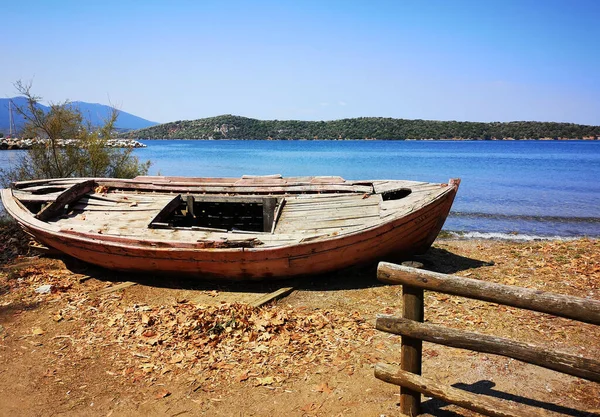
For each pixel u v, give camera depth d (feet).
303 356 15.96
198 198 29.94
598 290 22.47
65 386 14.49
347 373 14.88
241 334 17.42
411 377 11.90
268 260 22.38
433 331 11.36
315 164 127.44
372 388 14.01
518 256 30.27
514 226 44.86
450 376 14.66
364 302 21.35
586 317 9.41
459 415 12.50
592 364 9.61
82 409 13.33
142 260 23.82
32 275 25.62
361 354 16.15
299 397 13.65
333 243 22.29
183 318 18.94
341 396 13.64
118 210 28.07
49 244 27.27
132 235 24.20
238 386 14.26
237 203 31.58
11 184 32.73
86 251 25.21
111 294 22.74
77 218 27.91
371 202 25.61
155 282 24.64
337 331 17.94
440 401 13.26
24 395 14.07
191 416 12.90
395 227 22.86
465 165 124.67
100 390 14.23
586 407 12.82
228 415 12.91
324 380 14.51
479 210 54.03
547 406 12.87
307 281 24.14
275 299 21.57
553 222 46.85
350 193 27.71
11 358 16.30
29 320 19.52
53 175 43.65
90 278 25.59
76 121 44.60
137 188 31.63
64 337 17.83
